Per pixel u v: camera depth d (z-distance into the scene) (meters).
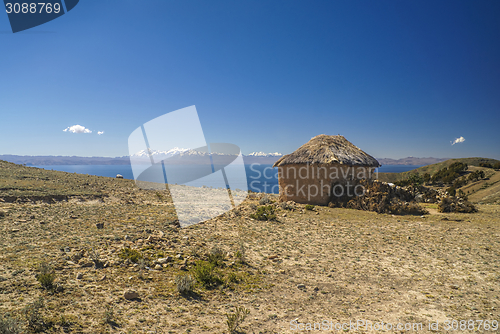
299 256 11.30
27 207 16.50
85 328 5.42
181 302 7.02
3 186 20.70
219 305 7.11
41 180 27.17
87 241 10.70
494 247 12.48
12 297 6.11
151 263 9.15
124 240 11.30
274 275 9.32
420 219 19.05
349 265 10.36
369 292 8.20
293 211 21.48
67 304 6.18
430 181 134.12
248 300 7.49
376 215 20.23
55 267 7.87
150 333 5.57
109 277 7.83
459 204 21.92
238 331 5.95
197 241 12.21
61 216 14.92
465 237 14.23
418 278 9.17
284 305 7.33
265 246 12.49
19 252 8.92
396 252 11.89
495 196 78.06
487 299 7.70
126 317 6.04
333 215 20.19
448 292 8.16
